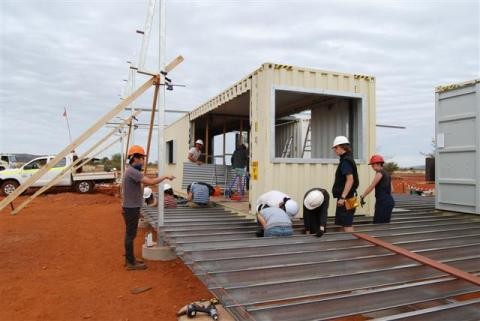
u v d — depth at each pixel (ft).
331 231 18.75
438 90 25.11
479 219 22.39
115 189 65.57
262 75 21.97
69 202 48.03
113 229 27.30
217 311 12.00
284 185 21.79
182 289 14.66
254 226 19.33
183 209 26.43
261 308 9.05
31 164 59.11
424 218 22.77
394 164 120.37
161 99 18.80
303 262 13.26
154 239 23.67
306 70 22.62
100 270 17.10
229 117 36.83
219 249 13.74
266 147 21.43
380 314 11.65
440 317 9.27
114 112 18.79
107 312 12.53
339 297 9.70
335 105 26.40
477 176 22.39
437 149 25.25
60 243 22.48
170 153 45.11
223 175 36.35
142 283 15.31
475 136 22.62
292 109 31.42
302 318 9.28
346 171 17.21
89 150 26.84
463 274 11.23
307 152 37.35
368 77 24.43
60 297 13.71
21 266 17.65
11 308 12.72
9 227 27.89
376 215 20.12
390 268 11.99
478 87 22.35
